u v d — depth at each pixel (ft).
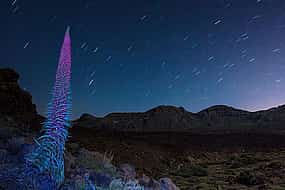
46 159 10.47
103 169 26.84
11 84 64.85
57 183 11.15
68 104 9.48
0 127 33.24
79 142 53.16
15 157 19.76
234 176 53.06
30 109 63.82
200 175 54.90
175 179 48.96
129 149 61.57
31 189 11.23
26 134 34.32
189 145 106.11
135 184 23.18
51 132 9.61
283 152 95.45
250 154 89.76
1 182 12.23
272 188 44.24
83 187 16.72
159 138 121.19
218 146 114.01
